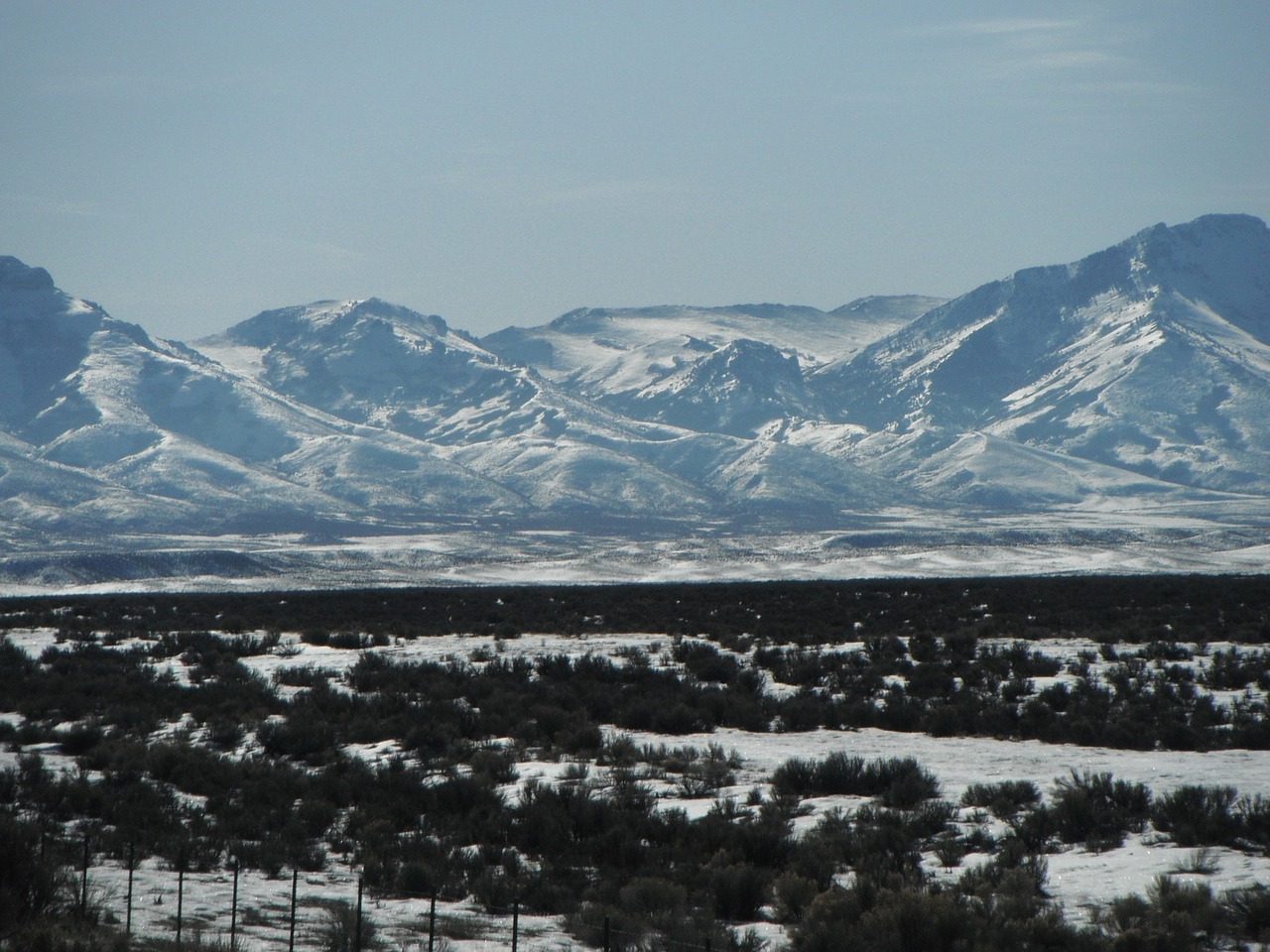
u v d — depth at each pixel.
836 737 86.69
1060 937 41.28
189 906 48.78
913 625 166.25
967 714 89.19
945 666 119.75
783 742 85.00
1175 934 40.22
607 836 55.81
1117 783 60.94
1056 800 60.16
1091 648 138.62
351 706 100.00
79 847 56.53
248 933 45.38
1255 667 110.81
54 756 84.00
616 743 80.94
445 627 175.75
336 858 58.25
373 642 157.12
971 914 42.56
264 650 149.00
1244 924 42.47
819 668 117.62
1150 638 144.00
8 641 147.25
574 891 51.22
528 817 60.50
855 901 44.28
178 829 61.56
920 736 86.81
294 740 84.44
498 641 154.50
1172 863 50.66
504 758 76.81
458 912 48.72
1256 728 79.25
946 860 52.69
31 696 105.88
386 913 48.44
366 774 72.75
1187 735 79.06
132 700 104.62
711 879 48.97
